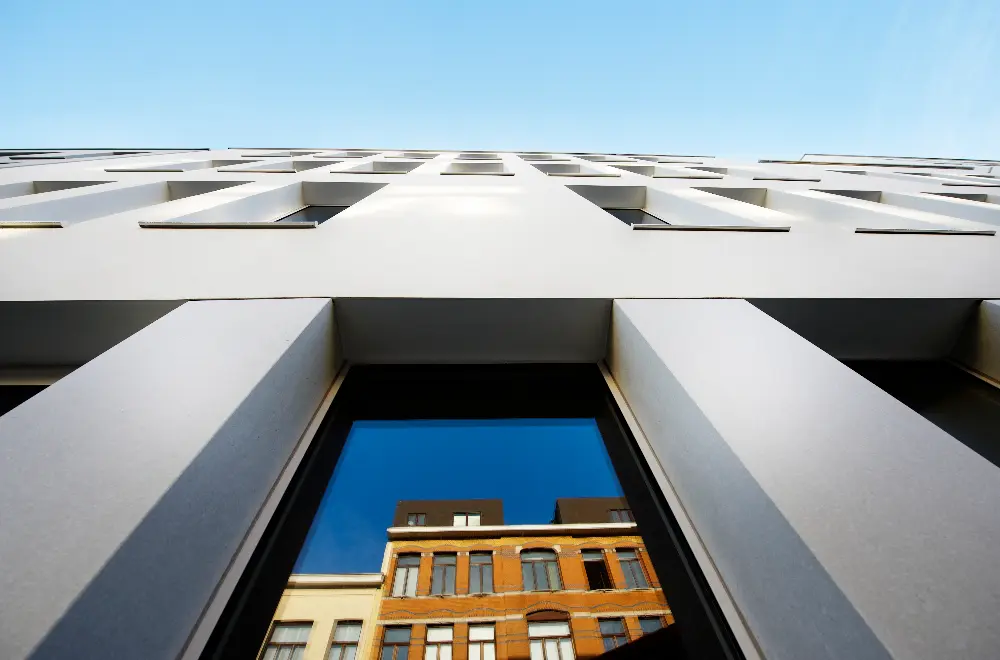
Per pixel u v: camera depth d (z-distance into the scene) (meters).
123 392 1.58
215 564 1.34
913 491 1.30
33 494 1.17
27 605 0.93
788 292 2.63
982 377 2.53
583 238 3.59
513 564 10.94
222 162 11.69
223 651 1.28
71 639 0.93
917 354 2.71
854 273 2.96
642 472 1.98
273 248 3.18
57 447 1.32
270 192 5.45
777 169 12.13
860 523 1.20
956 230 3.95
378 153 16.00
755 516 1.33
